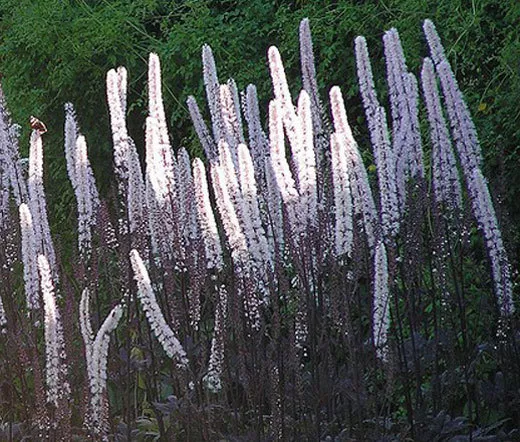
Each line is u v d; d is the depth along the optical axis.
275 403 4.46
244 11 8.99
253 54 8.95
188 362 4.52
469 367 5.46
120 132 5.45
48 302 4.11
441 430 4.96
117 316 3.96
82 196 5.38
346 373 4.92
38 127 5.36
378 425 4.72
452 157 5.33
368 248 4.91
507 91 7.18
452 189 5.33
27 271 4.89
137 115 9.77
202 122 5.96
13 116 10.05
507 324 5.19
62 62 9.87
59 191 9.75
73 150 5.64
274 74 4.78
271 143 4.68
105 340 3.98
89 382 4.20
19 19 10.08
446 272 5.48
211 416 4.86
